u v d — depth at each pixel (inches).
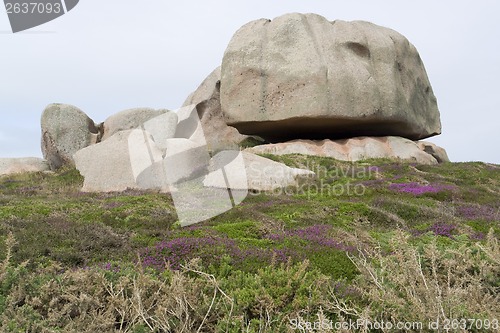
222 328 187.5
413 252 203.6
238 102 1097.4
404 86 1174.3
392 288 193.0
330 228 417.7
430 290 175.8
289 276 221.9
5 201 592.1
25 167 1101.7
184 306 194.1
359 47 1119.6
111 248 350.0
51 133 1115.9
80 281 213.2
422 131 1224.8
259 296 201.6
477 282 201.2
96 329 183.2
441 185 728.3
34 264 301.3
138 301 189.3
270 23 1164.5
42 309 198.4
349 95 1051.3
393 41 1193.4
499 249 232.2
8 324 171.6
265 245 345.4
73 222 423.8
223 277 251.6
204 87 1342.3
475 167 940.6
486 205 618.2
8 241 242.8
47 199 631.2
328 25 1153.4
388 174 821.2
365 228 459.2
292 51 1094.4
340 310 191.6
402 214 542.6
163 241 354.6
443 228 431.2
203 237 351.6
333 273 292.7
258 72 1093.1
